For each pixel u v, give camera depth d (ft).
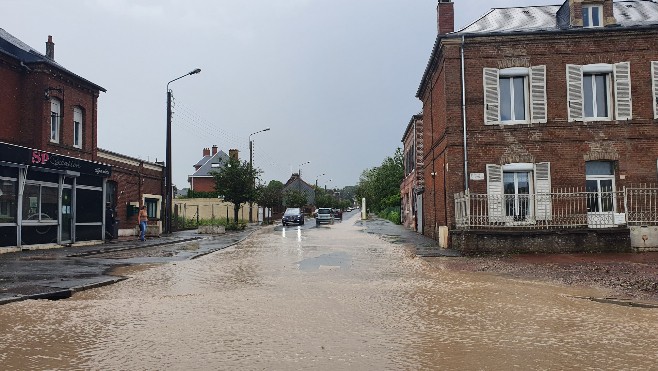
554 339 20.17
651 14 70.03
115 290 32.99
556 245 55.11
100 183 73.72
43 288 31.50
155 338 20.27
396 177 200.75
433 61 75.56
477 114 65.51
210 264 47.98
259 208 175.73
